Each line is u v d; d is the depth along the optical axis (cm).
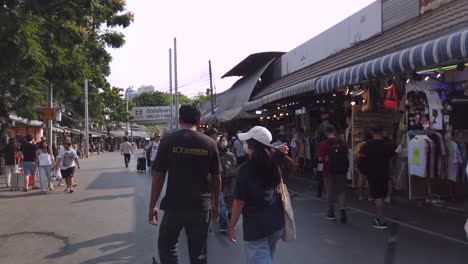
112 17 1839
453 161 987
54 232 855
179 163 439
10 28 931
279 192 407
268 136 403
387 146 812
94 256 682
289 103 1688
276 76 2088
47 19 1205
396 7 1219
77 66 1552
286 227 408
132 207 1131
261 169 396
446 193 1057
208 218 448
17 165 1716
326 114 1529
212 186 461
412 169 1013
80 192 1470
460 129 1030
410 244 704
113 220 962
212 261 640
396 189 1145
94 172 2308
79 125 5481
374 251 669
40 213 1078
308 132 1700
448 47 721
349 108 1312
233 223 399
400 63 838
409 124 1043
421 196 1049
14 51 962
